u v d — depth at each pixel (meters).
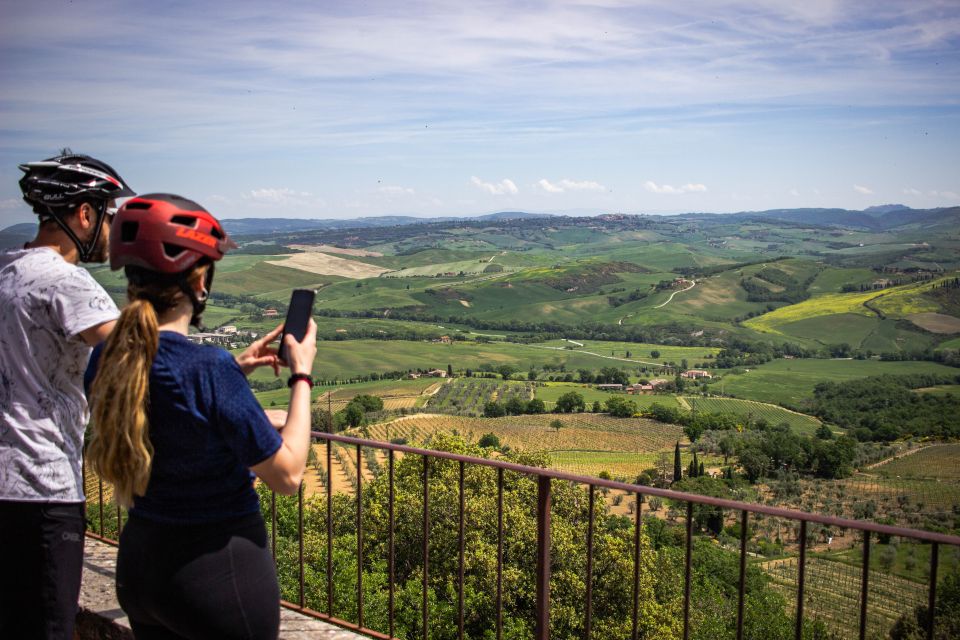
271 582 2.08
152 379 1.85
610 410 125.44
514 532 17.44
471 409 126.44
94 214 2.50
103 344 2.09
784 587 25.78
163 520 1.93
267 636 2.07
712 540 36.50
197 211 2.00
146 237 1.89
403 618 14.38
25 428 2.34
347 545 14.93
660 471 88.06
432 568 17.45
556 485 20.02
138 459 1.81
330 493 3.79
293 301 2.23
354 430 96.56
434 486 18.73
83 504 2.53
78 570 2.51
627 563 18.16
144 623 2.07
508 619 16.39
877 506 71.81
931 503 72.75
